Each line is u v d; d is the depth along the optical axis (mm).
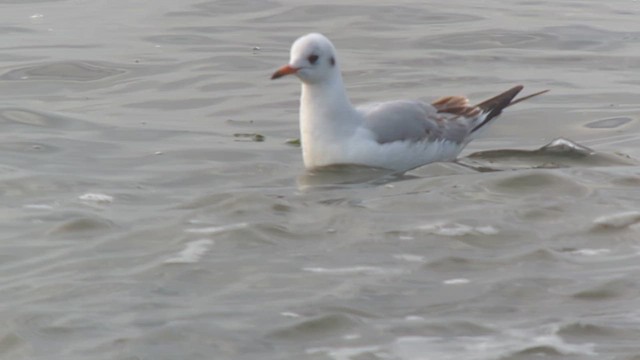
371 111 15414
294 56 15055
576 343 10688
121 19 23891
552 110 18266
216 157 16109
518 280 11938
